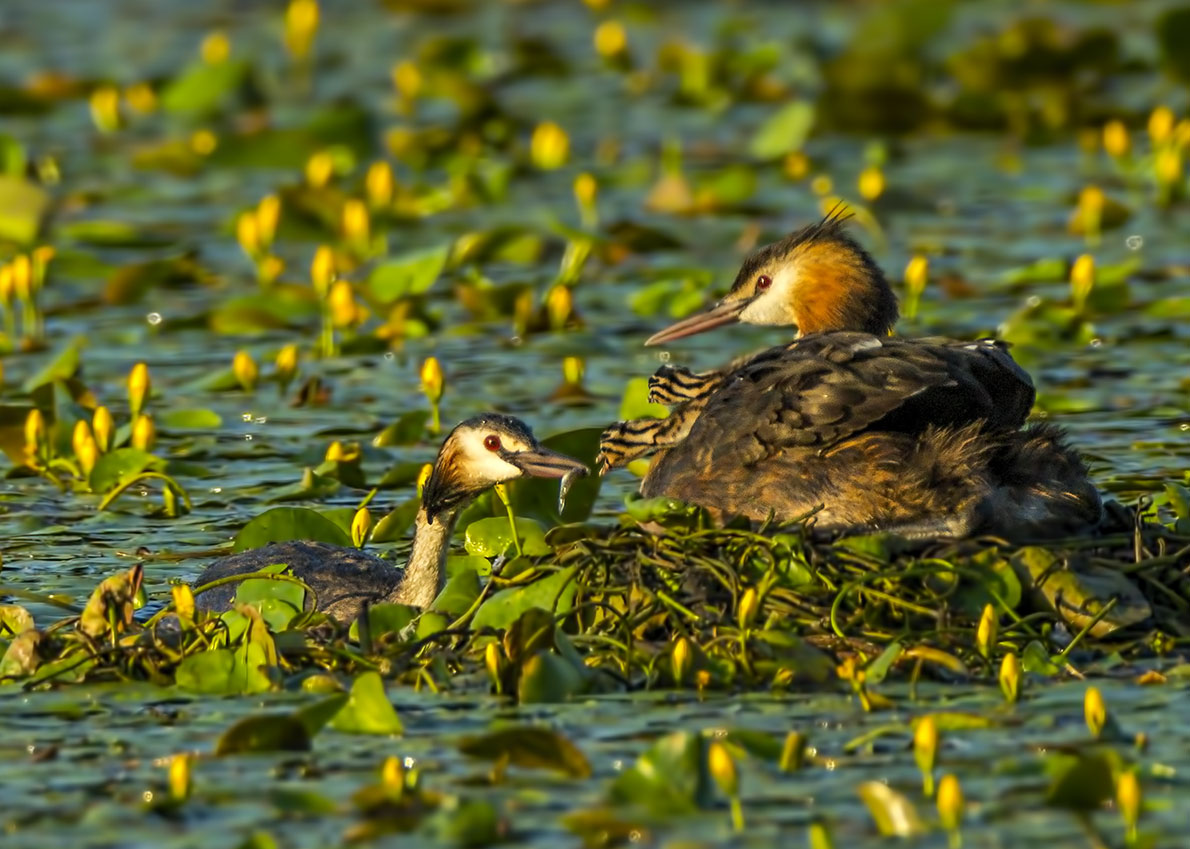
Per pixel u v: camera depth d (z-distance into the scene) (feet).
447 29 106.11
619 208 74.13
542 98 92.32
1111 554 34.42
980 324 57.62
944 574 32.81
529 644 31.71
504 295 60.85
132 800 27.91
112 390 54.29
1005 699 30.73
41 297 64.28
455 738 29.86
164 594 38.34
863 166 79.71
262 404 53.01
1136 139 82.28
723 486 35.06
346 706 30.30
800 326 46.24
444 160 79.77
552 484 41.68
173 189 78.69
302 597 35.91
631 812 27.04
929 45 96.78
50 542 42.32
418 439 49.03
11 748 29.96
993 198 74.13
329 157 74.08
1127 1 106.32
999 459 34.78
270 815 27.25
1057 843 25.89
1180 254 64.69
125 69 94.68
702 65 89.92
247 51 99.19
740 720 30.17
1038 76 86.58
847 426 34.17
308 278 65.62
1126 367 53.93
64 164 81.20
